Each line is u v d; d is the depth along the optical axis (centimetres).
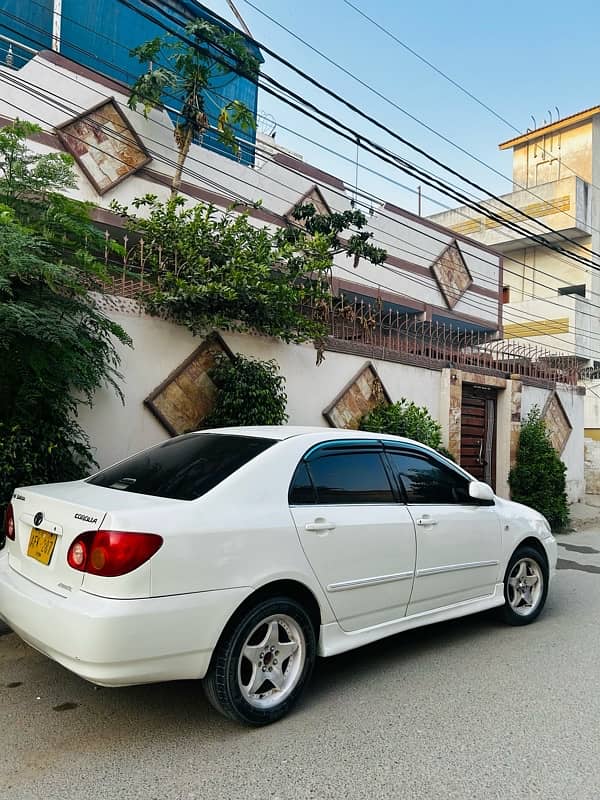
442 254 1691
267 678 350
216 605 320
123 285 715
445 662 451
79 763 302
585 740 337
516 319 2312
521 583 548
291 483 381
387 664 445
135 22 1208
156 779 290
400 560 423
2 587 351
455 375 1124
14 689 380
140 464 413
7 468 525
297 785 288
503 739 336
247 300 782
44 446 555
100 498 346
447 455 1015
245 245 852
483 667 442
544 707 378
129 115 1098
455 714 366
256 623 340
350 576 390
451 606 470
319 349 902
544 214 2369
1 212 496
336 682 411
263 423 754
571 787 292
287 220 1264
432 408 1108
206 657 318
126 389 701
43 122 998
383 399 1005
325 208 1417
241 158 1366
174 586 309
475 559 488
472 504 505
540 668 442
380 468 443
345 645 386
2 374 555
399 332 1092
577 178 2319
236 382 749
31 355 523
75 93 1038
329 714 362
